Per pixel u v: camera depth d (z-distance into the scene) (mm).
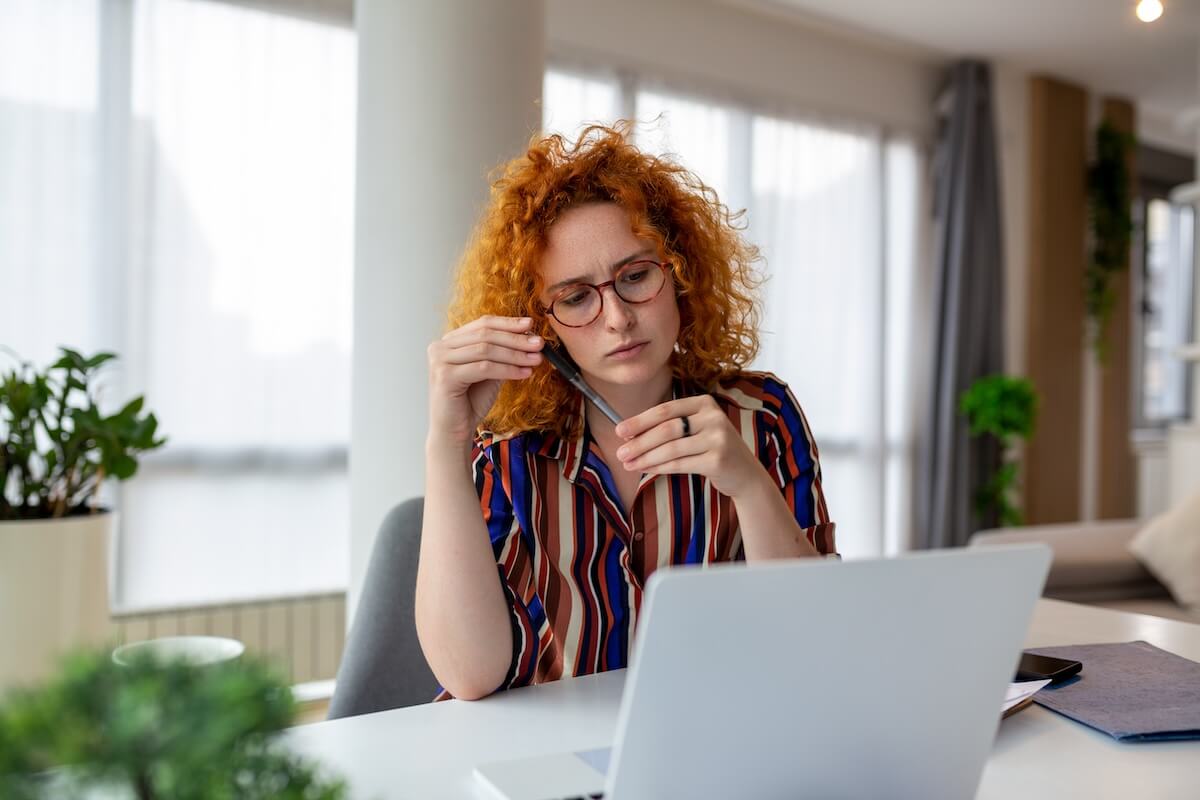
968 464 4734
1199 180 4176
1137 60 4875
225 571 3041
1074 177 5211
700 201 1271
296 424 3156
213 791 359
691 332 1252
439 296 2129
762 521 946
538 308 1143
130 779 349
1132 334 5570
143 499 2928
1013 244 5074
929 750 621
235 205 3057
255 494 3088
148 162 2924
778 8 4258
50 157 2814
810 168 4457
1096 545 3066
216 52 3029
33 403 2109
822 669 565
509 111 2178
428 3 2115
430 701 1268
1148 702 910
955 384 4703
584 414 1191
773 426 1243
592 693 983
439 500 1010
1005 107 5039
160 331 2955
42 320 2807
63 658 388
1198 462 4004
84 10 2850
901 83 4801
